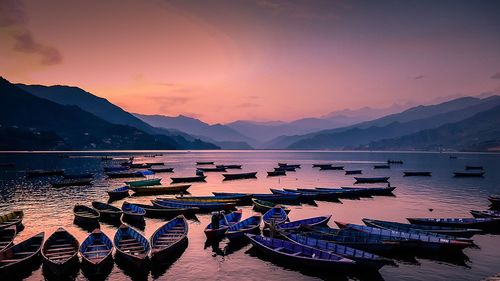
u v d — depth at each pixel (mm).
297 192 65375
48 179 95062
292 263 28750
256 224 38406
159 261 28953
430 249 31344
